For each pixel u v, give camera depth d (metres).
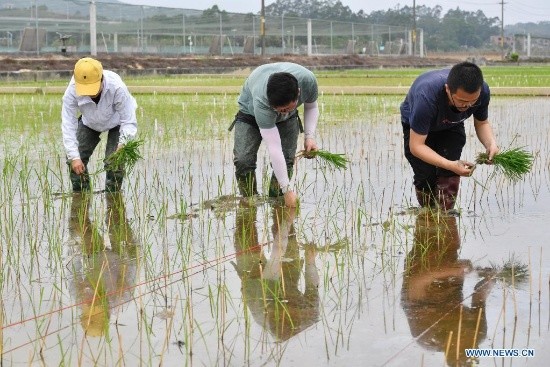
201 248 4.45
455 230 4.74
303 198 5.84
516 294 3.45
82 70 5.77
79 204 5.80
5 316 3.36
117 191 6.21
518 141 8.84
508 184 6.02
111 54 36.50
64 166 7.60
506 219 5.01
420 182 5.46
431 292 3.54
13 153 8.38
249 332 3.08
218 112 13.33
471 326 3.07
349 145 8.81
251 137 5.80
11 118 12.53
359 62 47.88
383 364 2.73
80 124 6.32
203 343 2.98
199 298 3.54
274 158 5.12
